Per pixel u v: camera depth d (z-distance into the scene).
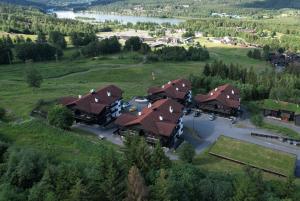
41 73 172.75
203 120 113.94
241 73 153.88
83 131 97.88
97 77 166.00
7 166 62.62
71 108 102.94
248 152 90.69
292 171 82.19
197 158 87.62
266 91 137.00
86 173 56.81
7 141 80.50
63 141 84.44
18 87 134.00
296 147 98.50
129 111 116.56
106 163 56.25
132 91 138.12
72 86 140.75
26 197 54.12
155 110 95.94
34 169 60.56
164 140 90.12
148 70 180.38
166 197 49.34
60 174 53.81
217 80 143.12
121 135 94.31
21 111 104.88
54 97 120.12
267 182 67.56
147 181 58.44
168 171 59.66
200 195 56.59
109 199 51.09
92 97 105.31
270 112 120.81
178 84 128.25
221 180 63.03
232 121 113.50
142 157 62.25
